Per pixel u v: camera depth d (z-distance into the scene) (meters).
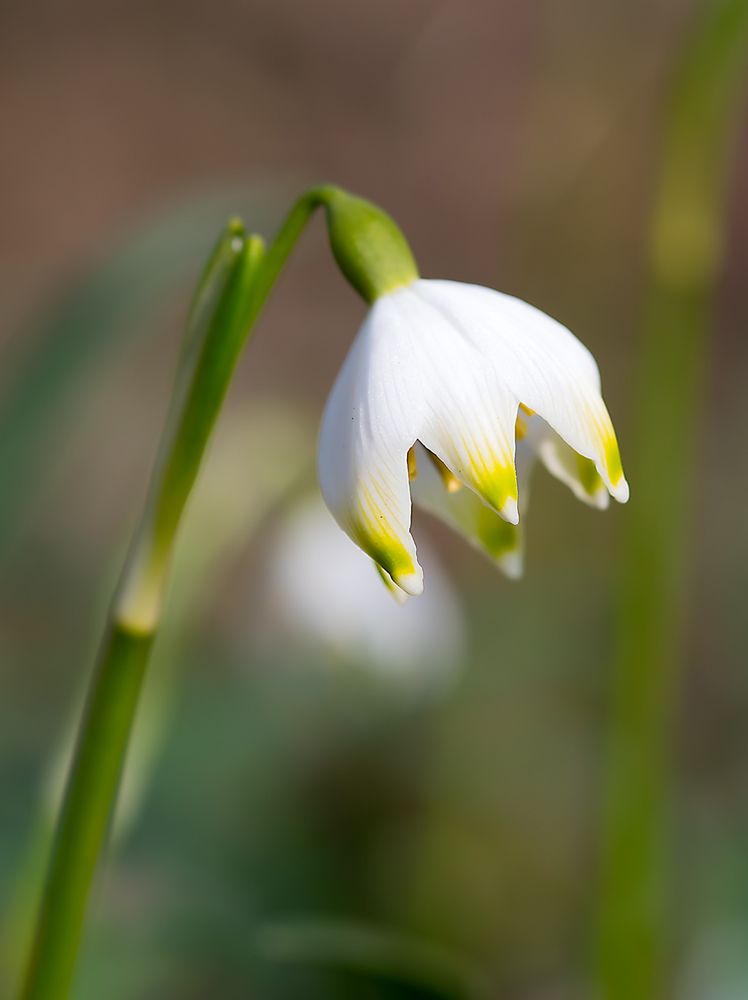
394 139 1.09
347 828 0.54
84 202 1.04
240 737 0.53
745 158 0.99
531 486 0.64
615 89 0.54
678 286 0.36
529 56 1.12
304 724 0.54
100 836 0.27
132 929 0.40
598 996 0.37
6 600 0.63
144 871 0.46
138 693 0.27
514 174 1.05
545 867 0.54
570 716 0.59
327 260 0.97
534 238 0.54
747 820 0.56
